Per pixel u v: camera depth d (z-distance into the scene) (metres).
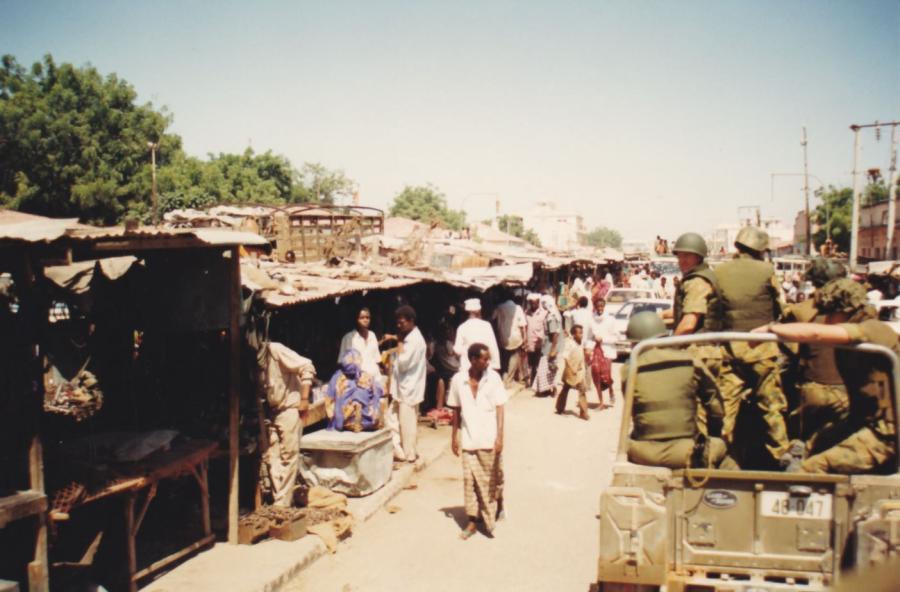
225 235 5.91
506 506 7.86
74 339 6.83
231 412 6.43
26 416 4.45
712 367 4.44
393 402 9.37
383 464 8.18
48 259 4.52
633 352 3.96
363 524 7.30
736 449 4.57
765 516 3.71
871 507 3.57
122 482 5.15
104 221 39.47
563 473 9.12
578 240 147.75
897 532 3.39
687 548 3.79
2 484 4.60
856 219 31.70
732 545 3.75
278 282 8.59
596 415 12.68
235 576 5.70
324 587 5.82
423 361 9.30
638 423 3.93
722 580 3.70
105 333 6.98
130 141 41.25
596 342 13.05
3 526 4.21
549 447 10.43
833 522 3.63
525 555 6.47
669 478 3.78
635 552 3.69
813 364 4.31
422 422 12.00
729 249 110.25
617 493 3.74
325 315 10.14
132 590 5.30
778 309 4.77
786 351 4.84
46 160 37.28
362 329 8.50
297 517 6.62
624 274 57.31
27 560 4.62
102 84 41.78
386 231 28.88
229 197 50.69
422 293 13.63
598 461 9.67
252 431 7.01
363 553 6.56
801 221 82.69
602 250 54.41
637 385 3.93
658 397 3.85
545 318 14.48
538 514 7.60
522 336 14.86
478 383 6.93
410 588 5.80
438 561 6.35
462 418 6.95
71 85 40.25
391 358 9.70
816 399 4.26
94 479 5.07
